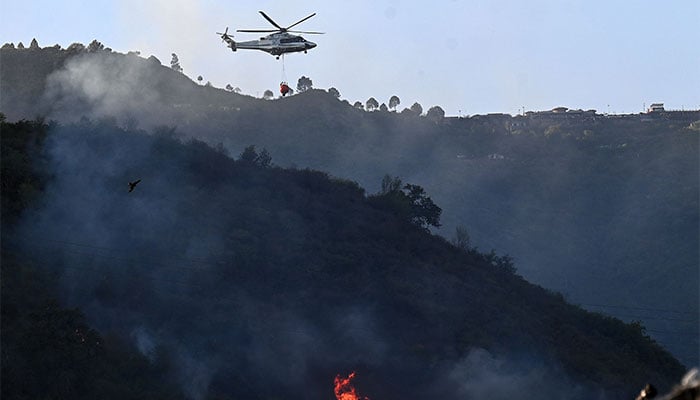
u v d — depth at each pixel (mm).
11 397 163250
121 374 188500
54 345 178750
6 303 196000
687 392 19000
